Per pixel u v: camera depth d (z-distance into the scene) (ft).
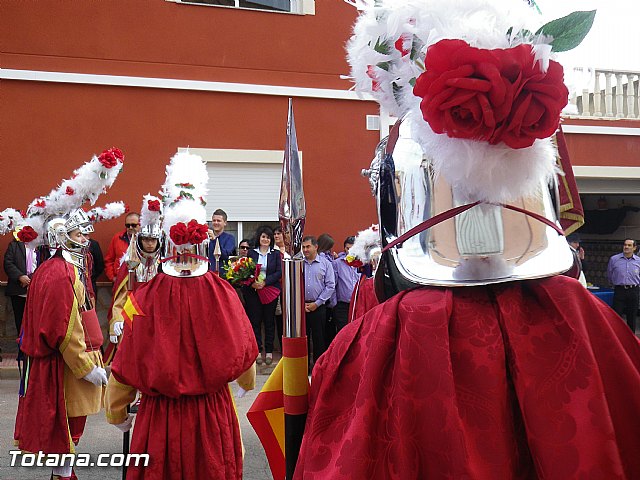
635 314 37.65
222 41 31.01
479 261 4.28
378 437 3.97
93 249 27.48
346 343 4.49
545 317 4.14
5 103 28.27
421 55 4.49
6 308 28.07
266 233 26.99
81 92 29.17
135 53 29.84
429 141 4.25
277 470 5.67
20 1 28.35
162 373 9.41
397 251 4.59
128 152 29.76
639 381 3.93
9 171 28.30
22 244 26.53
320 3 32.37
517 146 3.93
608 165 38.86
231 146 31.14
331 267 25.18
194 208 10.28
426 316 4.07
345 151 32.78
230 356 9.82
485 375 3.90
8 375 25.30
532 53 3.92
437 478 3.72
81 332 12.17
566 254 4.39
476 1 4.25
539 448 3.71
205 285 10.02
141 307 9.72
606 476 3.57
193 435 9.72
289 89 31.89
